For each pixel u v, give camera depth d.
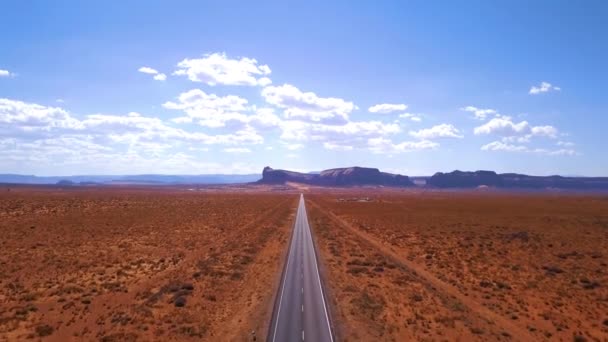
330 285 50.06
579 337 34.19
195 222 110.44
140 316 38.16
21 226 87.94
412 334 35.19
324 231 102.38
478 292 48.16
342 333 34.75
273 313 39.03
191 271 56.19
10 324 35.50
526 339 34.38
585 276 54.66
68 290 45.03
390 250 76.94
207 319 38.19
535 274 56.19
